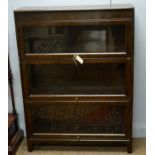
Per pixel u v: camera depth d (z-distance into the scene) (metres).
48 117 2.41
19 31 2.11
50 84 2.36
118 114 2.36
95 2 2.34
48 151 2.46
